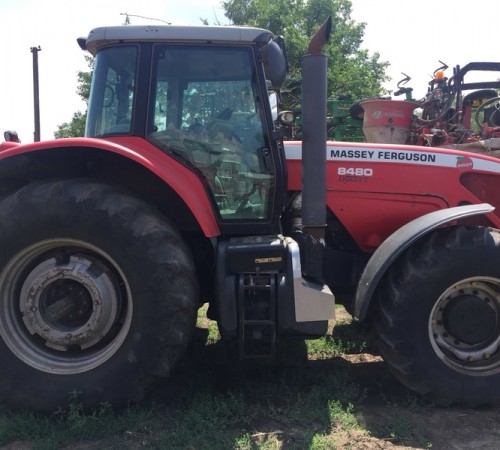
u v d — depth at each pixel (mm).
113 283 2898
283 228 3486
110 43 3129
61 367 2867
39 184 2830
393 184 3564
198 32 3062
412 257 3010
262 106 3158
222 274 2943
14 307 2914
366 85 20328
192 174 3117
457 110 6590
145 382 2816
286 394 3176
